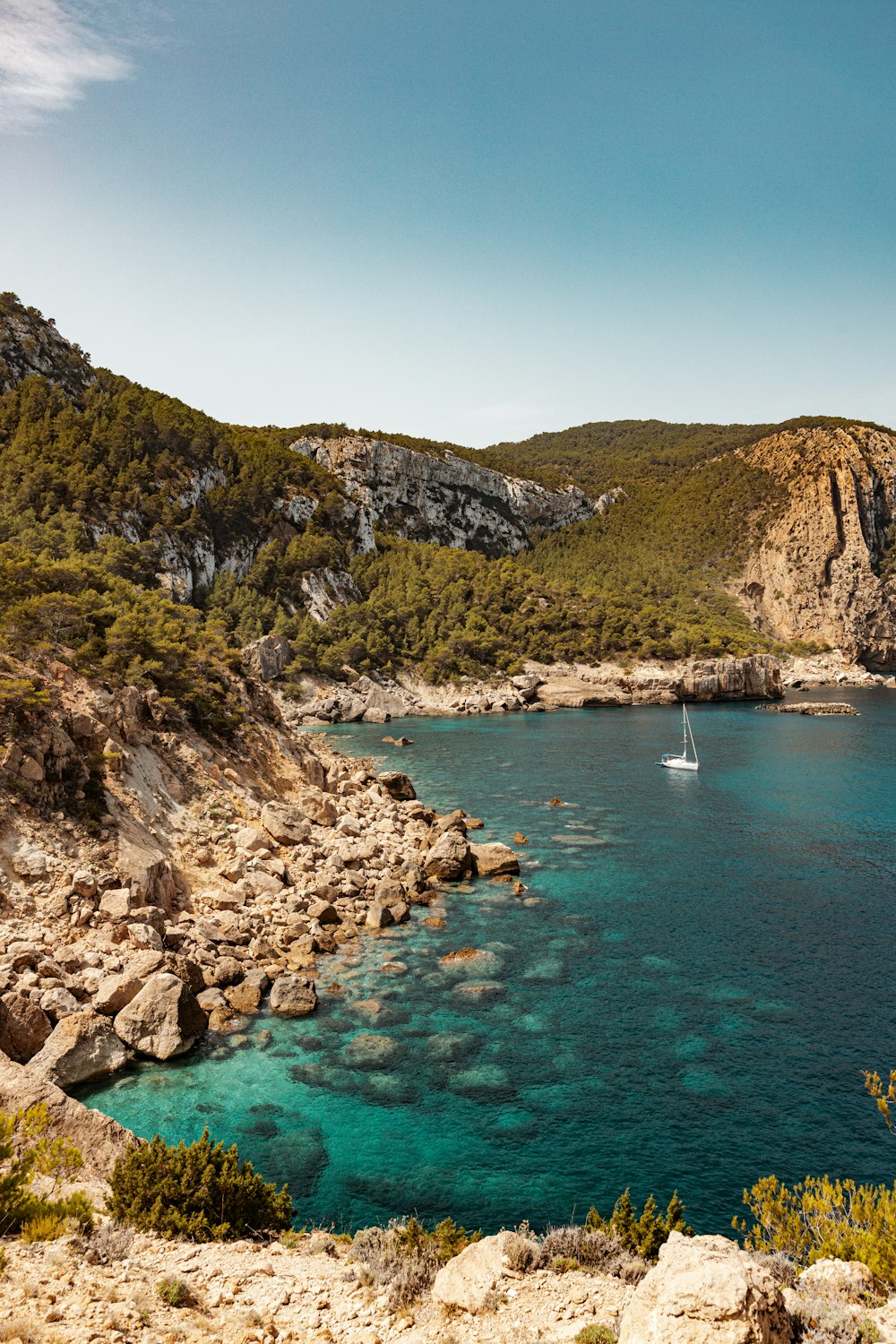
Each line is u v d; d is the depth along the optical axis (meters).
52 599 48.59
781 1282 12.25
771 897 44.91
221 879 40.31
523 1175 21.80
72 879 32.72
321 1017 30.52
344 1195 20.77
